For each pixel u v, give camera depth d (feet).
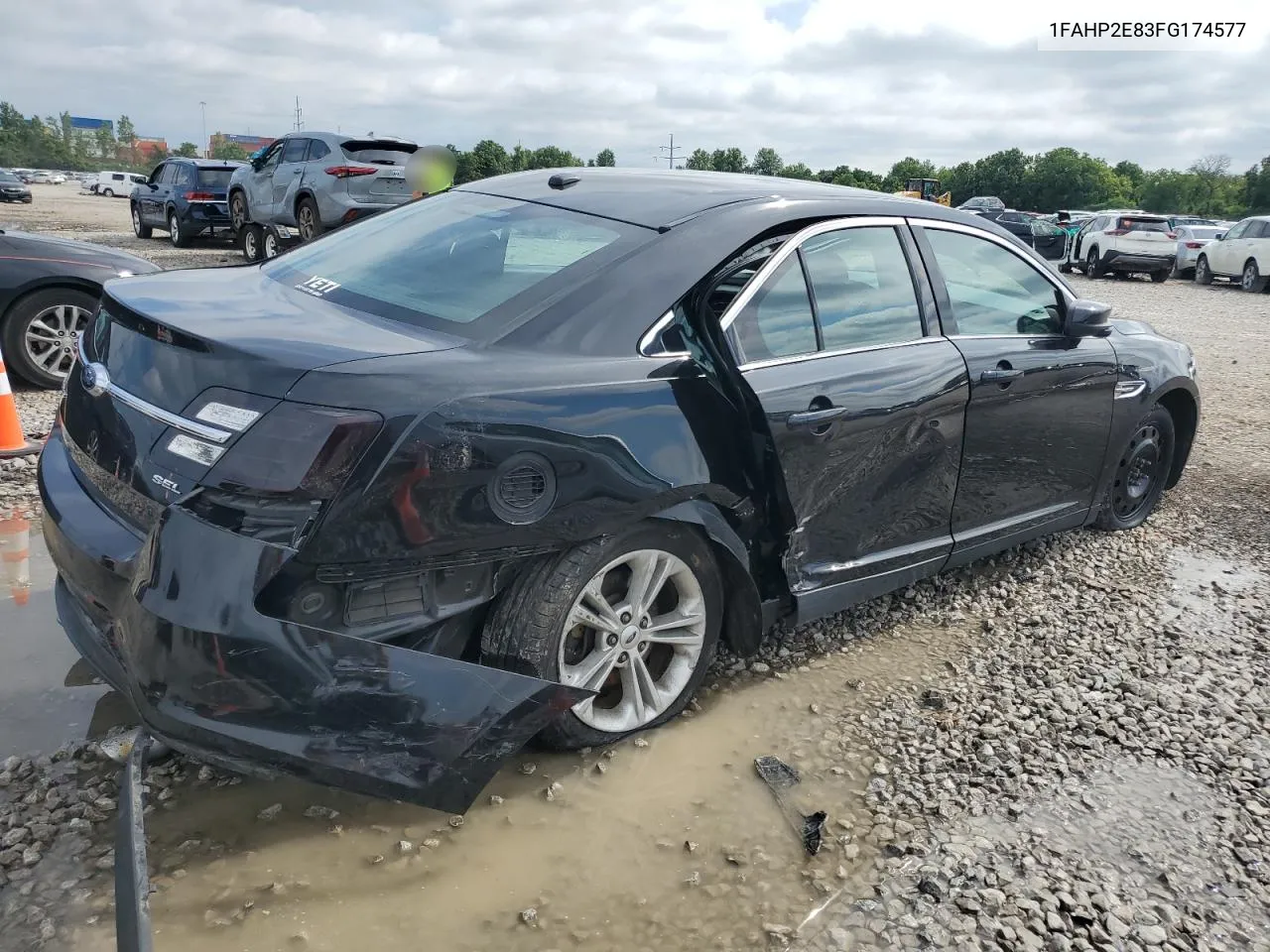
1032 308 13.46
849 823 8.71
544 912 7.46
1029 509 13.73
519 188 11.27
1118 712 10.84
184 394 7.56
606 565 8.66
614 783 9.02
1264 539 16.70
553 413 7.88
